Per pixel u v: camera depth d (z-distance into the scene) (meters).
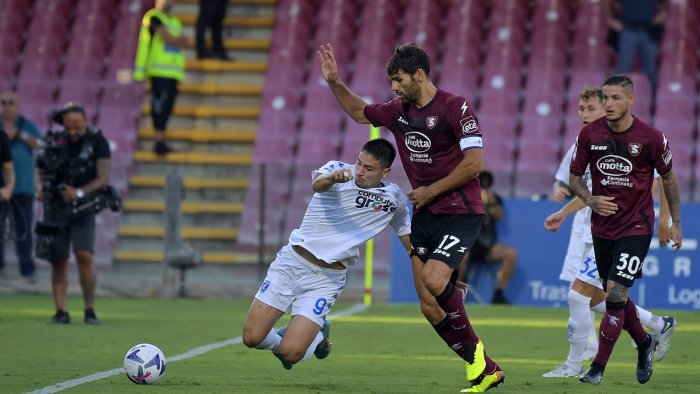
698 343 38.62
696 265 52.50
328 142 67.00
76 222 40.97
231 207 61.50
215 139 68.56
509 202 53.91
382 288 56.34
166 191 58.75
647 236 26.92
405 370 29.52
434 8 73.31
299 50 72.44
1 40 75.38
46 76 73.31
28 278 57.41
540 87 68.00
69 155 40.47
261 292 25.58
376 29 72.56
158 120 65.50
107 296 57.75
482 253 53.66
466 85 69.38
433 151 24.44
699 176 57.78
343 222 25.31
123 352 32.47
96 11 75.88
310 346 25.89
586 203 27.17
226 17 75.38
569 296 28.72
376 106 25.34
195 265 57.78
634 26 66.31
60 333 38.28
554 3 72.44
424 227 24.81
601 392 24.92
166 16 65.31
